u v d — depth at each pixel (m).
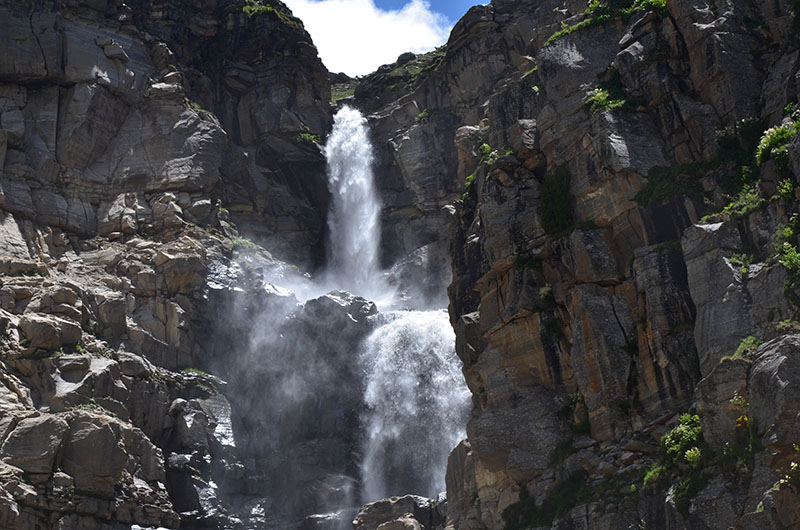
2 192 52.28
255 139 68.88
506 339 36.38
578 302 33.44
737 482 26.30
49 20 58.22
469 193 41.69
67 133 56.53
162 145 58.91
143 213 56.75
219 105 69.00
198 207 57.72
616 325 32.97
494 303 37.16
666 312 31.17
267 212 65.81
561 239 34.88
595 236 33.97
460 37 70.00
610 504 29.84
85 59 58.31
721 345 28.48
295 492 50.31
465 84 69.56
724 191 31.81
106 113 58.22
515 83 39.91
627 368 32.28
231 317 53.91
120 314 49.81
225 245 57.25
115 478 41.28
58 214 54.56
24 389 42.72
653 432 30.66
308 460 51.12
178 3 68.44
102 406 44.41
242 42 70.19
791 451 23.95
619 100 34.97
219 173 60.72
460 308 40.62
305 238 66.88
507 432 35.16
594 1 38.78
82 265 53.44
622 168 33.41
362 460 53.41
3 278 47.75
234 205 62.94
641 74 35.06
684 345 30.72
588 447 32.78
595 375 32.72
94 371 44.72
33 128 56.50
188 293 52.84
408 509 43.31
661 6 35.66
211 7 71.19
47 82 57.62
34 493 38.97
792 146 28.30
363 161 71.81
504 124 39.88
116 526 41.62
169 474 46.66
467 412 53.72
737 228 29.89
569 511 31.09
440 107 70.88
